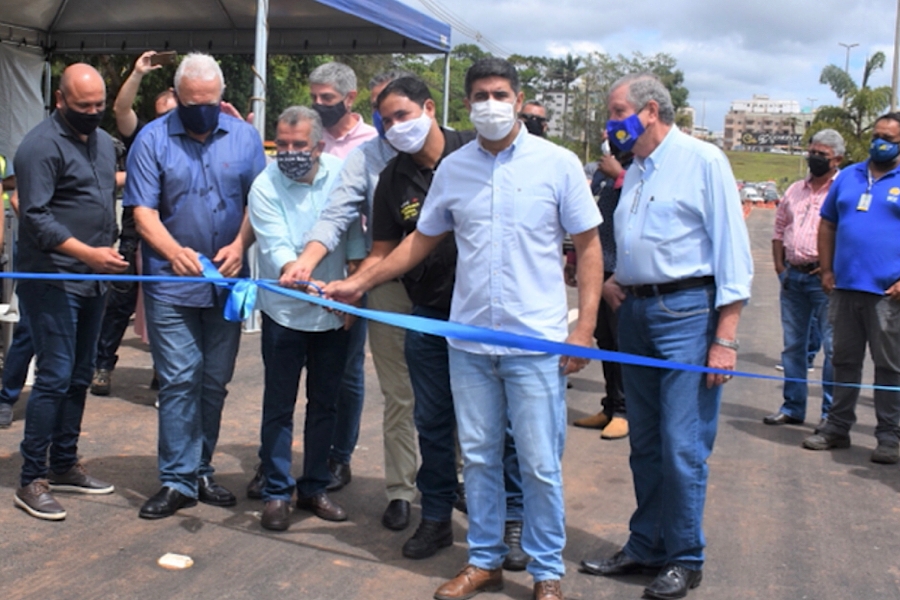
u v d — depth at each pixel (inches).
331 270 161.0
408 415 161.9
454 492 152.6
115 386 250.7
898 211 212.2
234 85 770.8
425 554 148.7
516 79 123.6
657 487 142.7
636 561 144.6
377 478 188.9
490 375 130.4
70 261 156.9
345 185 156.6
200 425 165.0
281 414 157.0
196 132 159.0
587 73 2571.4
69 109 154.7
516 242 126.5
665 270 133.2
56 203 158.6
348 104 194.5
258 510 167.2
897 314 211.8
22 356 205.6
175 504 161.5
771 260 808.3
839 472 205.8
